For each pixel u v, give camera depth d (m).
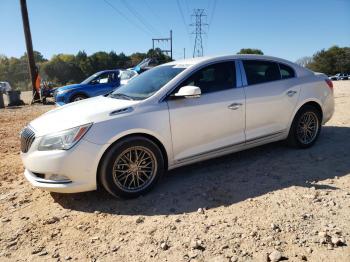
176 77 4.81
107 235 3.65
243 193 4.42
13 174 5.69
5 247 3.53
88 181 4.18
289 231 3.47
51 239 3.64
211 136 4.95
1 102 17.72
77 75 101.75
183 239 3.47
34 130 4.37
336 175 4.84
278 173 5.02
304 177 4.82
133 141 4.32
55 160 4.08
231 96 5.08
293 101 5.71
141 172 4.47
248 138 5.30
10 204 4.51
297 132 5.90
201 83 4.94
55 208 4.34
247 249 3.24
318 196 4.20
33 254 3.39
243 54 5.48
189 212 4.02
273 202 4.11
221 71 5.16
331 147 6.12
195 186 4.72
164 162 4.72
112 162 4.23
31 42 20.17
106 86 15.26
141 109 4.46
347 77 70.94
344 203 3.99
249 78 5.36
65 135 4.12
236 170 5.22
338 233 3.38
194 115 4.75
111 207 4.27
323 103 6.13
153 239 3.51
